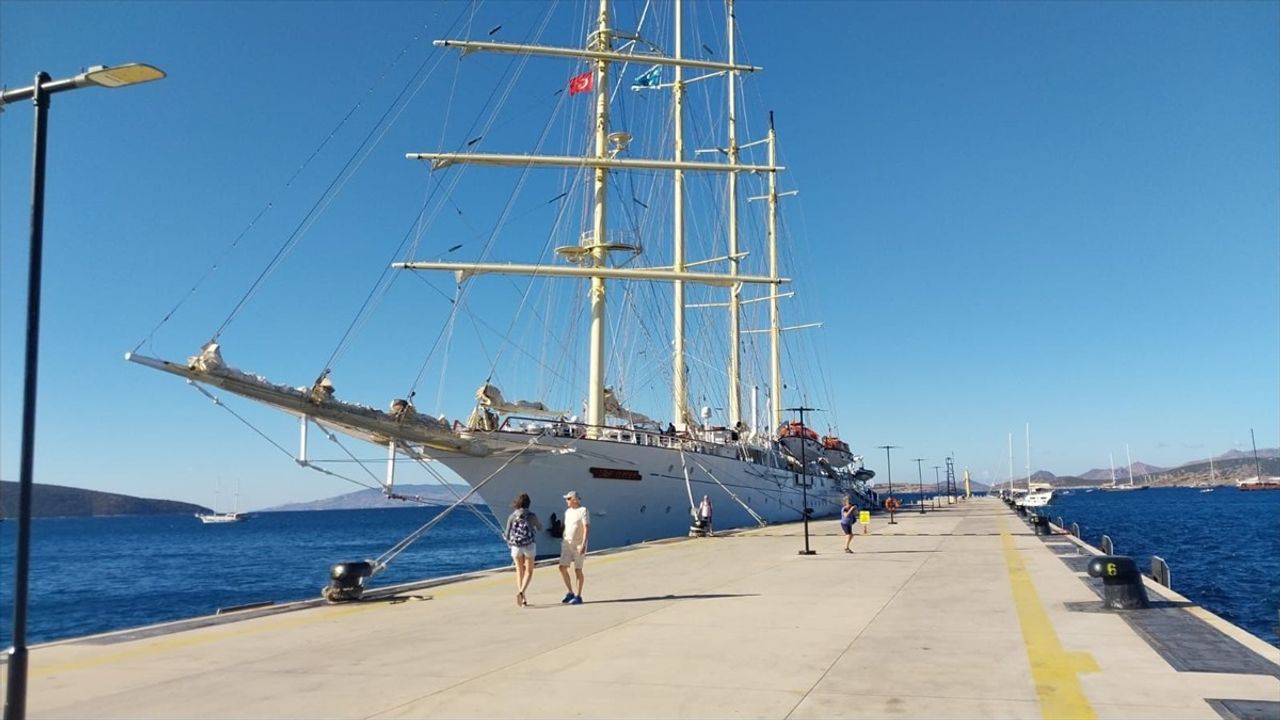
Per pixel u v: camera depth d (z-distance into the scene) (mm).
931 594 15484
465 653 10773
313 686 9117
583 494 32344
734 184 60406
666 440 38562
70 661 10719
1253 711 7121
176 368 21047
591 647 10906
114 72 7543
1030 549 25219
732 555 25172
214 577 60031
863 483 91000
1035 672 8852
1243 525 80500
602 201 38812
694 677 9023
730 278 38844
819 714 7465
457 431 28078
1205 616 12070
